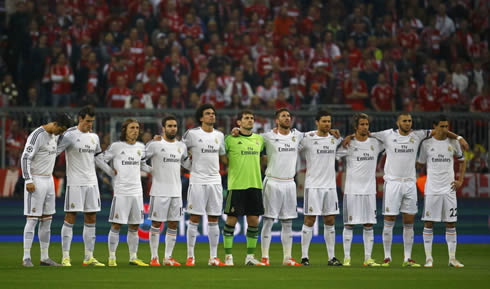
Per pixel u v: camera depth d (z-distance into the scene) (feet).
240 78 181.27
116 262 105.19
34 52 184.75
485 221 156.46
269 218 102.89
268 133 103.65
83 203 98.48
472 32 220.43
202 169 101.04
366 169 104.27
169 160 100.68
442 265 105.09
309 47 200.75
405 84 194.80
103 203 150.00
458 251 128.77
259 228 148.15
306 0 221.05
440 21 214.28
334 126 152.25
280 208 102.68
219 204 101.14
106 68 184.44
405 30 210.59
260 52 196.65
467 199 155.74
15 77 191.11
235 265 101.19
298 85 191.52
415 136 104.27
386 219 104.12
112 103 174.91
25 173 95.40
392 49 205.67
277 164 102.53
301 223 152.25
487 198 156.35
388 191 103.60
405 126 103.19
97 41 198.18
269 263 105.70
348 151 104.73
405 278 84.64
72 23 198.59
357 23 210.18
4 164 147.54
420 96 191.72
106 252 121.39
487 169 155.43
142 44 189.26
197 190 100.53
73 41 189.98
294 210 103.19
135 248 101.14
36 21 193.06
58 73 179.52
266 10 212.64
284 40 198.59
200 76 186.50
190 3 206.08
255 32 203.82
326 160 104.27
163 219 100.63
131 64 186.50
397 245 139.23
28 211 96.53
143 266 98.37
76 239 141.90
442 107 191.72
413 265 101.65
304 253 103.96
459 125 154.20
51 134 97.45
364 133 104.22
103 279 81.15
